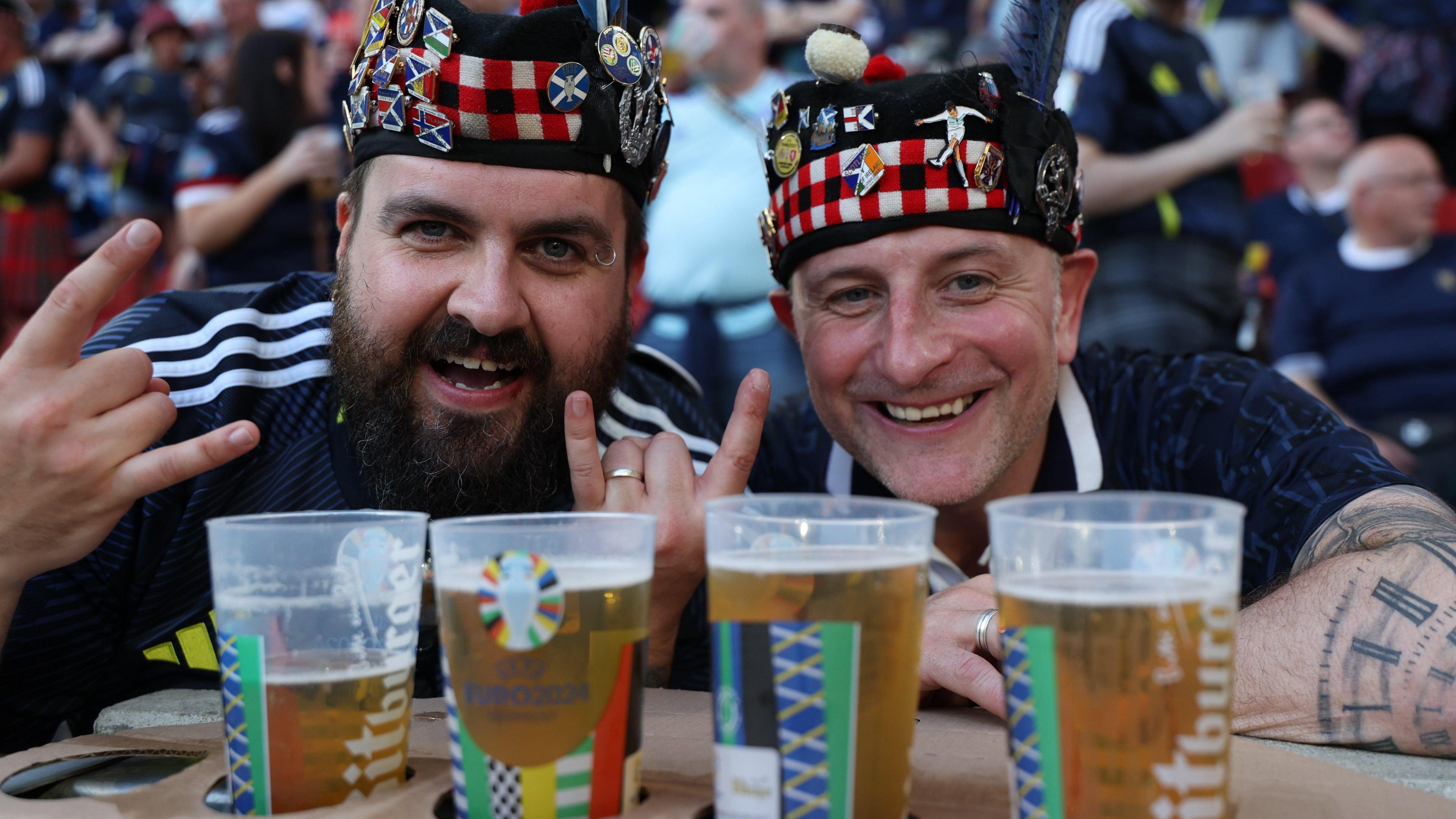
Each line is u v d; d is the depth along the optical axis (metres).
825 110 1.47
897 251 1.46
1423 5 5.08
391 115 1.34
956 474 1.55
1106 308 2.79
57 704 1.46
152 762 0.94
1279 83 5.24
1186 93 2.83
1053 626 0.67
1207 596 0.67
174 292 1.66
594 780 0.75
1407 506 1.30
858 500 0.73
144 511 1.42
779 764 0.71
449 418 1.39
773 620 0.70
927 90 1.46
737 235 3.35
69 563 1.14
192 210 3.56
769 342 3.39
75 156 7.18
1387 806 0.80
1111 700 0.67
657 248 3.44
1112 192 2.74
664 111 1.58
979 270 1.48
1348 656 1.07
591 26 1.37
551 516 0.77
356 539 0.80
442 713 1.08
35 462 1.04
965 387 1.51
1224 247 2.85
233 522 0.80
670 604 1.29
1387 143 3.92
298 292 1.65
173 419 1.09
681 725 1.00
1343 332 3.96
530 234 1.36
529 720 0.73
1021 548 0.69
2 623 1.15
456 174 1.33
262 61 3.56
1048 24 1.54
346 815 0.77
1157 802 0.66
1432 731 1.02
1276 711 1.09
